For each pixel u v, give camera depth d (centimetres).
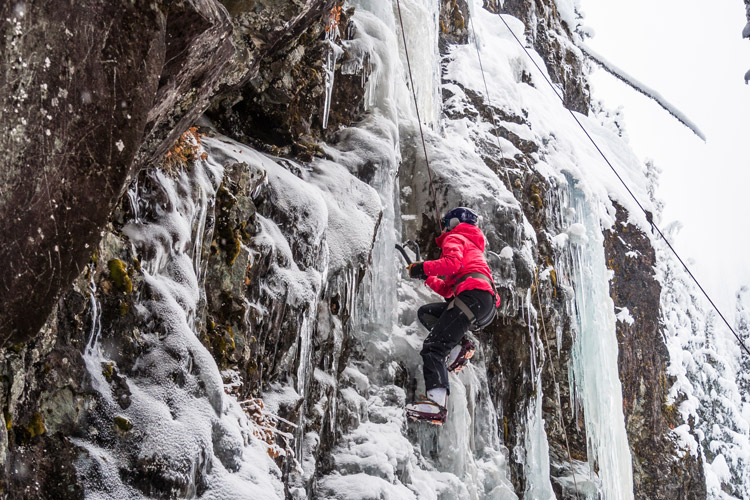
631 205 1145
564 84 1298
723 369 1595
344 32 621
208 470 285
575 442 904
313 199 464
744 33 432
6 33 187
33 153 197
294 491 395
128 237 304
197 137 394
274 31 408
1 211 194
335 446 491
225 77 406
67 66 200
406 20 749
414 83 750
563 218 937
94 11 204
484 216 662
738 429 1534
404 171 664
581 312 901
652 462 1100
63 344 255
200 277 362
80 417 255
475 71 982
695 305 1677
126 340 282
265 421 382
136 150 221
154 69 221
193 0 242
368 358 550
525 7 1267
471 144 869
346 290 494
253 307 400
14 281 200
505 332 696
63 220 207
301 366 435
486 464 629
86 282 267
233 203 390
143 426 267
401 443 520
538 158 933
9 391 228
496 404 695
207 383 301
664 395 1162
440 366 516
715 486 1313
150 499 258
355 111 614
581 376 896
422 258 645
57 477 240
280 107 498
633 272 1112
